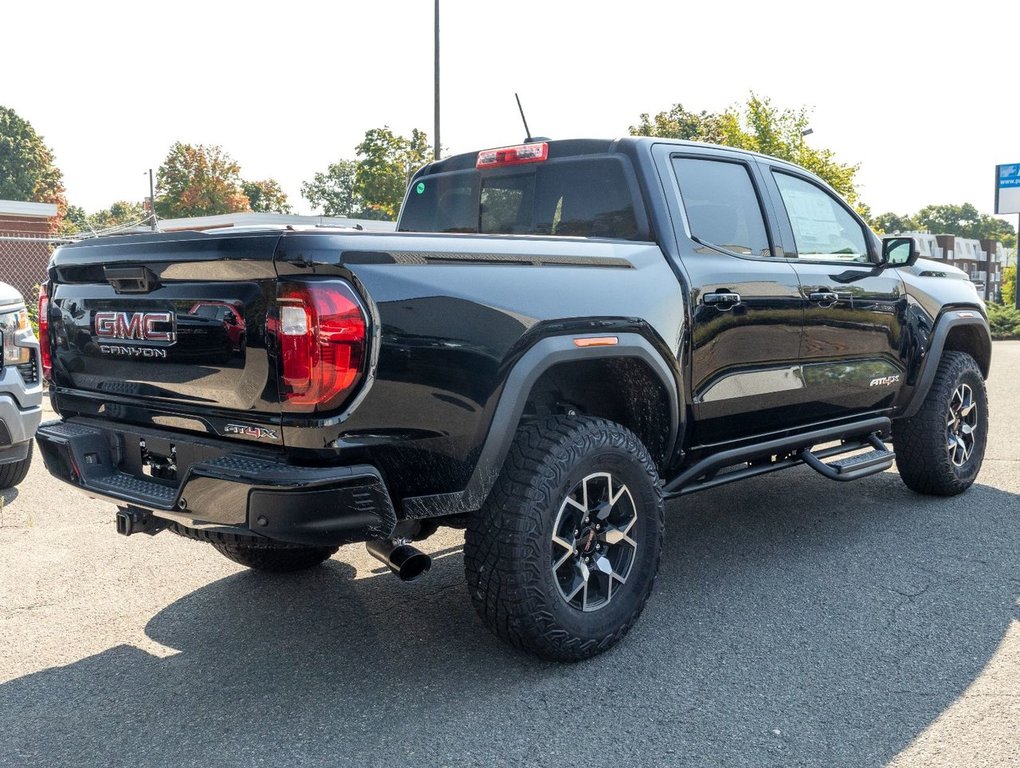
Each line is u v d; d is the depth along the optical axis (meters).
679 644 3.30
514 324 2.89
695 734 2.66
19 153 70.62
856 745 2.58
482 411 2.82
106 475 3.15
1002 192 33.28
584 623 3.08
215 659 3.22
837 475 4.20
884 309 4.62
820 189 4.61
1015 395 9.89
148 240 2.84
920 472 5.15
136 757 2.57
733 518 4.96
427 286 2.69
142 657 3.25
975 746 2.56
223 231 2.69
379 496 2.61
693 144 3.93
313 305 2.47
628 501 3.25
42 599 3.81
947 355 5.23
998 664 3.09
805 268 4.18
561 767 2.49
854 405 4.58
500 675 3.07
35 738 2.69
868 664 3.11
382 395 2.59
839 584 3.89
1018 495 5.35
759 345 3.86
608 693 2.92
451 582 4.01
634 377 3.47
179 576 4.10
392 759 2.54
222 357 2.67
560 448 2.98
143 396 2.99
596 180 3.84
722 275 3.69
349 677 3.07
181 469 2.92
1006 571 4.02
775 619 3.52
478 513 2.96
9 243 23.47
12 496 5.51
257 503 2.52
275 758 2.55
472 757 2.55
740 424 3.92
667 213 3.64
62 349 3.34
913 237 4.55
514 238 3.03
